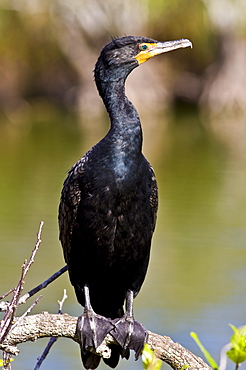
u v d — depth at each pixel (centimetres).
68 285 1197
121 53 610
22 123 3123
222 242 1361
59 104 3578
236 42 3506
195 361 512
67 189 592
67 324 523
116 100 602
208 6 3328
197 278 1194
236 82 3538
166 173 1989
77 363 945
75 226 589
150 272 1240
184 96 3706
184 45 627
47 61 3562
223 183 1856
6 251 1308
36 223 1476
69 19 3431
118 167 573
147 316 1057
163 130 2988
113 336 560
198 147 2497
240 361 344
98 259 592
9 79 3516
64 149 2370
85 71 3544
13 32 3441
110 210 575
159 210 1595
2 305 506
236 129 3055
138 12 3312
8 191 1736
